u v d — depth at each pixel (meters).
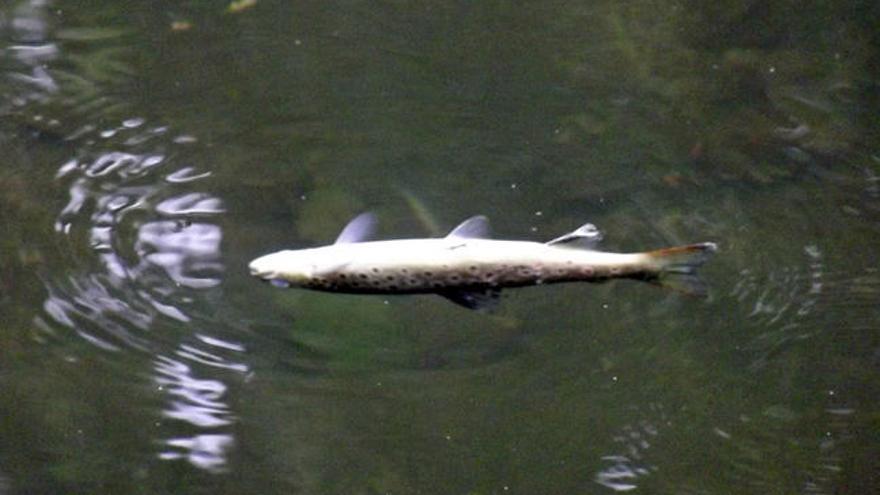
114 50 9.03
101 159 7.80
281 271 4.81
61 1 9.62
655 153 8.15
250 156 7.98
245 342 6.30
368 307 6.56
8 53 8.91
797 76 9.01
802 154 8.14
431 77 8.95
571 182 7.88
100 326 6.34
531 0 9.88
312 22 9.50
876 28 9.48
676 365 6.27
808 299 6.78
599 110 8.62
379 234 7.29
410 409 5.95
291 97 8.64
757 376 6.22
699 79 8.98
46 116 8.20
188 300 6.57
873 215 7.53
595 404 6.03
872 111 8.62
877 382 6.20
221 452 5.67
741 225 7.41
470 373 6.18
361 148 8.16
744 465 5.73
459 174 7.95
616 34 9.49
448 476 5.61
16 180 7.51
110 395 5.95
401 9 9.72
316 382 6.09
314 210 7.47
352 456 5.68
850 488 5.61
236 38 9.25
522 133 8.36
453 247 4.79
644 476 5.64
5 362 6.10
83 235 7.04
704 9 9.75
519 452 5.73
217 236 7.14
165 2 9.66
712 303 6.72
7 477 5.49
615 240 7.27
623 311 6.64
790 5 9.76
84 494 5.43
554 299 6.72
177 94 8.59
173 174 7.73
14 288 6.57
